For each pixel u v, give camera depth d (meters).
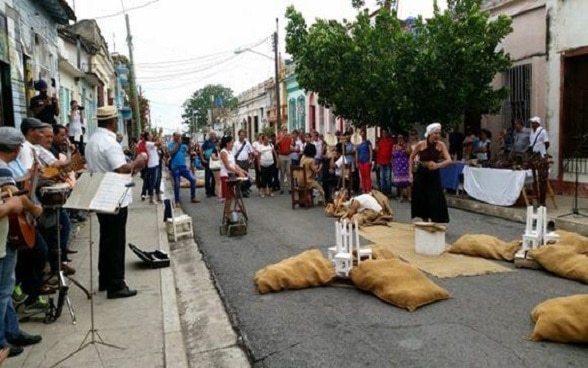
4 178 4.88
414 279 6.46
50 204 5.96
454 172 14.69
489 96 15.45
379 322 5.79
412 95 15.40
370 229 10.85
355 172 16.95
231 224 10.93
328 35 16.83
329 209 12.90
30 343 5.25
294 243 9.91
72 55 23.77
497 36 14.89
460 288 6.82
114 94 40.50
